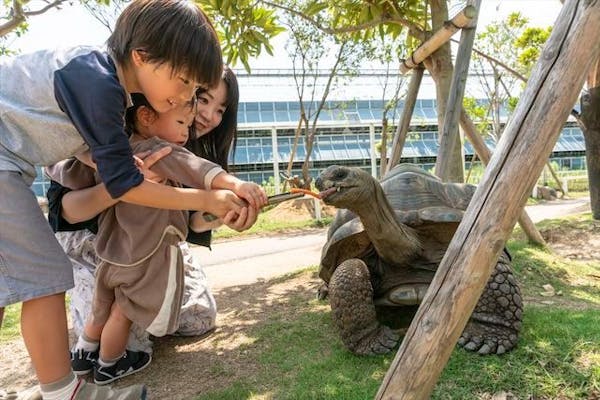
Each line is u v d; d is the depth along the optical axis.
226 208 1.25
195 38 1.20
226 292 3.26
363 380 1.69
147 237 1.76
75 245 2.33
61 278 1.30
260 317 2.56
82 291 2.30
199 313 2.38
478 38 11.04
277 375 1.85
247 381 1.83
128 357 2.01
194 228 1.97
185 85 1.25
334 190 1.68
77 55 1.24
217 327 2.49
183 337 2.40
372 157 13.84
